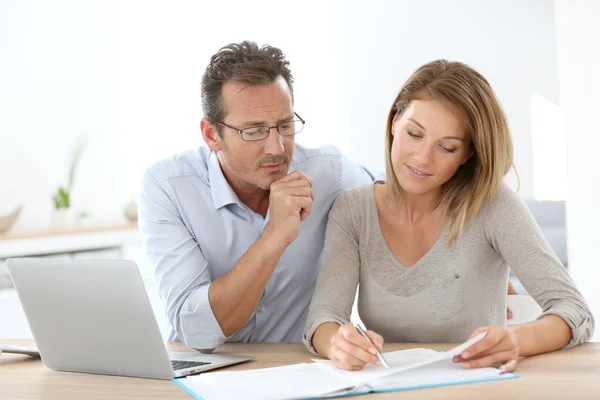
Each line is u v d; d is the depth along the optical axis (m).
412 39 6.06
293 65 6.48
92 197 5.80
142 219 2.01
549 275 1.68
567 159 3.46
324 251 1.91
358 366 1.41
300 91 6.48
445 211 1.82
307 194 1.79
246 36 6.42
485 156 1.72
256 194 2.00
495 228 1.77
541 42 5.71
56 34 5.64
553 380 1.30
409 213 1.84
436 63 1.73
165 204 1.99
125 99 6.00
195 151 2.09
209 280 1.93
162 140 6.18
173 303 1.86
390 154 1.83
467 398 1.22
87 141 5.79
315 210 2.05
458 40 5.93
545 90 5.72
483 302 1.82
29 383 1.52
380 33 6.16
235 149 1.82
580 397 1.19
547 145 5.71
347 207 1.92
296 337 2.08
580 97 3.38
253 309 1.79
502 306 1.88
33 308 1.59
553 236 5.01
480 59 5.89
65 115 5.67
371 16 6.18
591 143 3.35
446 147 1.68
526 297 2.01
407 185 1.73
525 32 5.77
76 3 5.74
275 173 1.83
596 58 3.30
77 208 5.70
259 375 1.42
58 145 5.62
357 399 1.25
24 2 5.47
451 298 1.80
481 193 1.76
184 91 6.24
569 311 1.58
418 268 1.82
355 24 6.25
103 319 1.49
